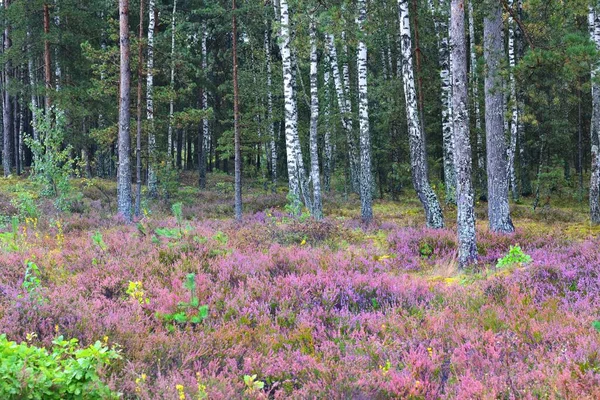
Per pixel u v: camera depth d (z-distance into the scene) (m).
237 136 19.66
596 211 18.19
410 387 4.44
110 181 33.09
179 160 45.44
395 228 16.27
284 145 44.25
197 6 33.09
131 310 6.30
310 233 12.91
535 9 15.72
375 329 6.02
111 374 4.33
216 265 8.66
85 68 27.30
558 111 27.27
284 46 18.59
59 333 5.25
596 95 17.98
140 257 9.21
